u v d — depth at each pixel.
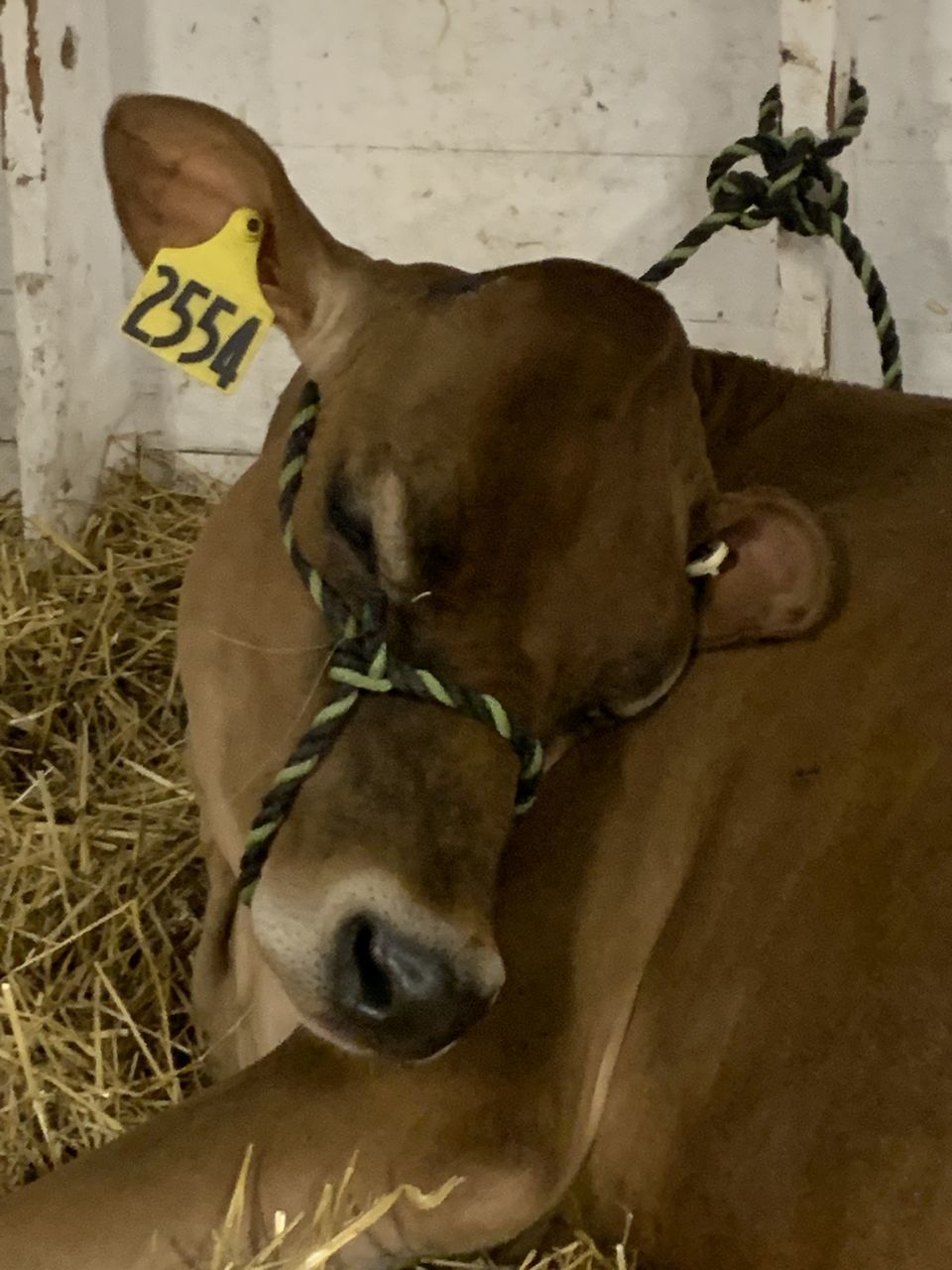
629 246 2.24
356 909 1.02
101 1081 1.41
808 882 1.16
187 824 1.77
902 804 1.15
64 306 2.16
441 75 2.21
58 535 2.13
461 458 1.08
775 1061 1.13
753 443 1.42
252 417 2.45
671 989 1.20
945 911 1.10
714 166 1.79
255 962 1.40
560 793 1.22
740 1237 1.13
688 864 1.22
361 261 1.28
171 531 2.26
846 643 1.23
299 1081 1.15
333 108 2.26
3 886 1.65
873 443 1.38
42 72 2.03
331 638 1.19
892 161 2.11
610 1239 1.25
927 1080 1.07
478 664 1.08
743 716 1.23
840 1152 1.09
